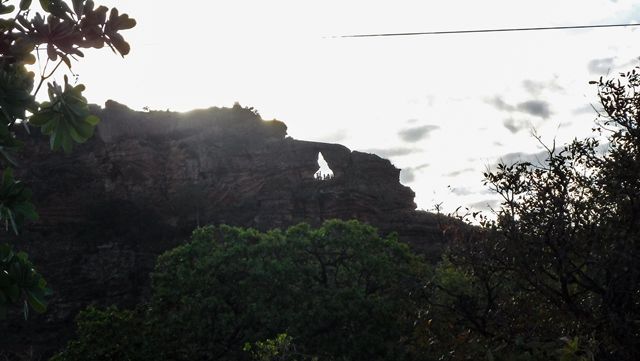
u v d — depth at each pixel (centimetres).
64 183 11144
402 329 3625
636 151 1282
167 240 10731
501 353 1236
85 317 3888
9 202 380
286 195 11125
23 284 372
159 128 12325
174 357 3994
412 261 4428
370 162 11475
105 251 10238
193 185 11469
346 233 4584
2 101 377
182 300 4178
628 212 1246
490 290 1411
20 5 385
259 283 4269
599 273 1309
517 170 1355
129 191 11544
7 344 8606
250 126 12256
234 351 4194
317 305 4025
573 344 959
